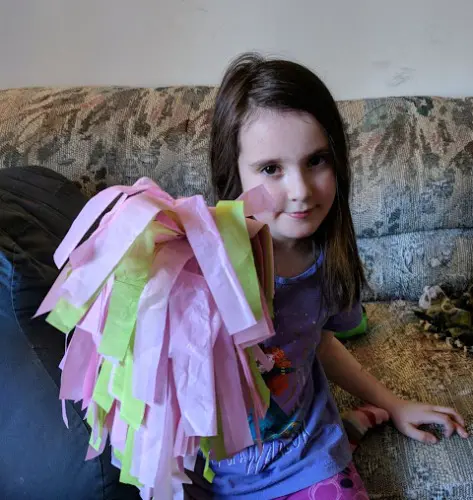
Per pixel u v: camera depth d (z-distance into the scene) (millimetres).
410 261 1330
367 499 817
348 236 866
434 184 1263
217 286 539
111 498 767
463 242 1324
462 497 884
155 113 1247
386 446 948
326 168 756
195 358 567
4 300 712
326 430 870
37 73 1445
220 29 1392
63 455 755
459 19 1384
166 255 567
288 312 842
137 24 1387
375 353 1173
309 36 1402
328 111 745
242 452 827
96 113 1236
